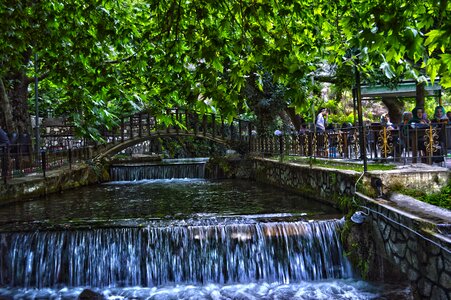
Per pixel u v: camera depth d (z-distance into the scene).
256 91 15.22
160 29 5.64
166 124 6.24
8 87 12.90
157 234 6.44
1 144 10.09
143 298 5.78
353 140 9.02
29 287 6.24
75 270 6.31
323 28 7.09
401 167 7.30
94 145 16.19
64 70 6.28
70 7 6.41
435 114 9.80
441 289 4.13
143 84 6.88
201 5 4.92
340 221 6.72
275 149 13.68
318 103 17.61
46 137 15.62
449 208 5.46
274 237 6.47
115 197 10.94
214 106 4.58
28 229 6.55
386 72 4.73
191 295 5.83
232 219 7.02
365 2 6.32
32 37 6.44
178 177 16.58
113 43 6.60
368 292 5.77
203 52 4.37
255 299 5.65
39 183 11.05
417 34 3.28
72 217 7.82
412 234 4.77
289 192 11.02
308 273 6.42
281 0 5.03
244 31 4.38
